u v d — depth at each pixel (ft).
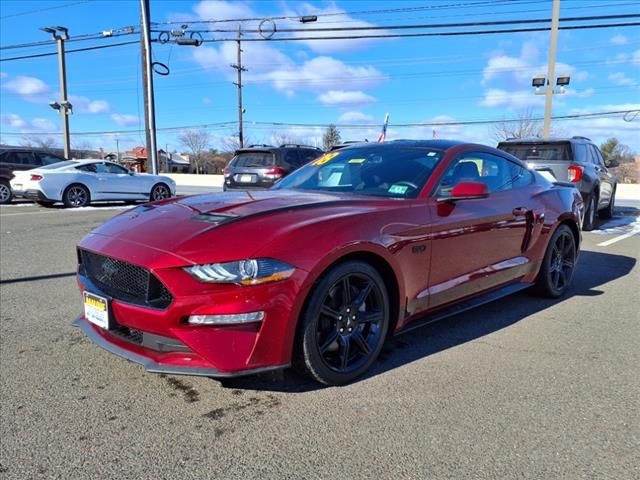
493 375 10.55
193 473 7.30
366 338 10.44
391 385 10.07
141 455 7.72
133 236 9.65
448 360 11.34
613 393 9.78
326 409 9.11
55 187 44.68
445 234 11.61
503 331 13.28
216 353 8.45
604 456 7.74
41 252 23.88
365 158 13.61
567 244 16.90
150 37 54.24
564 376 10.52
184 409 9.11
